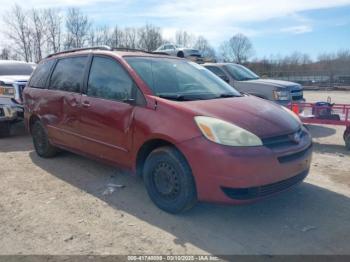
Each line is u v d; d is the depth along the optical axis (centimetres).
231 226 376
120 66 460
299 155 390
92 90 491
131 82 440
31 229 372
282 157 370
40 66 642
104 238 353
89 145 497
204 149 356
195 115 376
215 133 358
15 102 796
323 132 929
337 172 551
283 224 381
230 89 501
